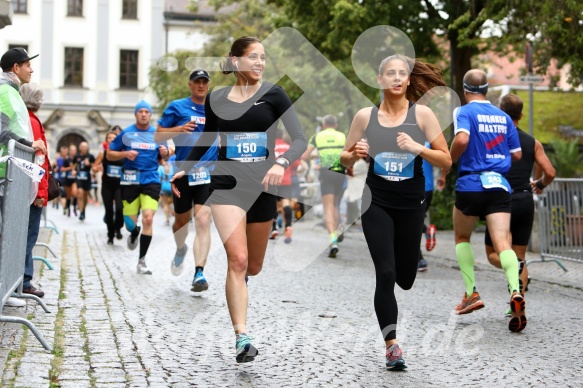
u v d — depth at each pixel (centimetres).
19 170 1166
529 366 1070
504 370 1045
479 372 1033
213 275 1944
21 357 1008
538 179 1755
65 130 9425
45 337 1139
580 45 3728
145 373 976
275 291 1728
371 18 4100
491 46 4122
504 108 1664
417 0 4144
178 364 1033
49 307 1398
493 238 1395
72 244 2677
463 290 1811
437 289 1822
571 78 4009
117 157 2123
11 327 1188
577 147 4603
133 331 1234
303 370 1025
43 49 9462
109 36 9581
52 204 6162
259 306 1522
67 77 9525
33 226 1492
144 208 1991
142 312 1405
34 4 9450
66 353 1062
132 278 1836
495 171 1411
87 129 9475
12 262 1150
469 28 3956
